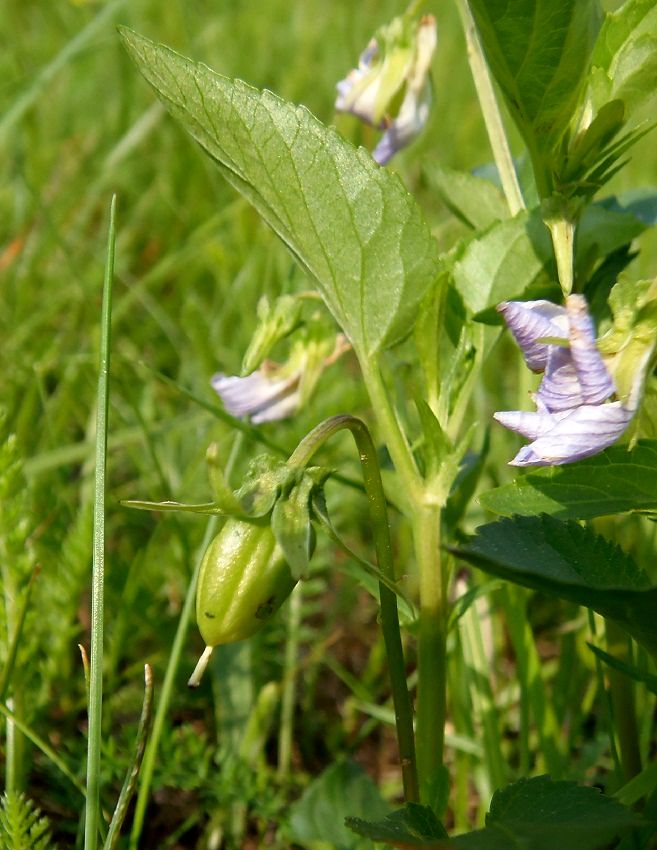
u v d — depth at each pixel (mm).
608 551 142
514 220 158
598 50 148
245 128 147
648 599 125
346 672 208
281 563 135
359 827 128
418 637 153
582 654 181
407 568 219
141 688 189
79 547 182
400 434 151
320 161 147
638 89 147
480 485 212
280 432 230
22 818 142
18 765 161
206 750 171
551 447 130
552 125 148
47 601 185
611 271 163
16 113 289
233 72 375
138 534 213
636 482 144
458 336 161
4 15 396
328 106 364
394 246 149
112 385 231
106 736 177
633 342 130
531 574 120
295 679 202
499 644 198
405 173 329
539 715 170
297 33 403
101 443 147
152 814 178
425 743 153
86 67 367
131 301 271
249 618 135
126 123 349
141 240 313
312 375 182
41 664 180
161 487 214
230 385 184
